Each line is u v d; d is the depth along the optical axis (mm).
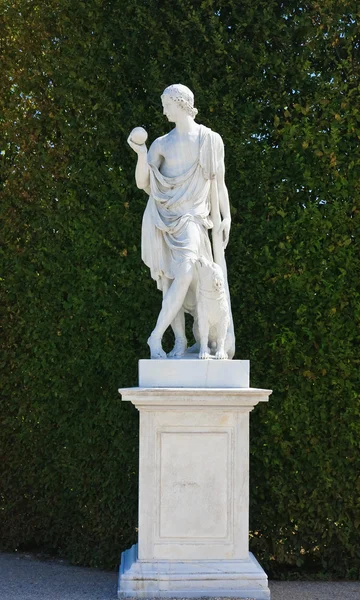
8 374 6004
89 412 5824
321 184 5770
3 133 6184
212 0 5914
